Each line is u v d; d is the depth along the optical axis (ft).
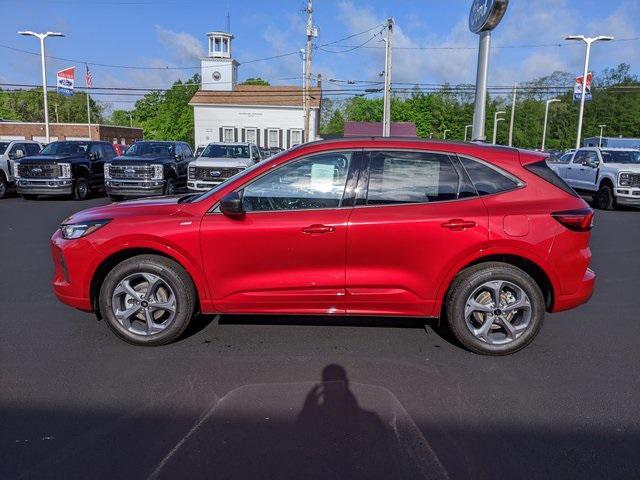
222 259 14.20
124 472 9.30
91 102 298.15
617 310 19.19
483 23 37.81
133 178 51.72
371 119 300.40
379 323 17.12
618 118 301.84
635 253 30.09
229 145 55.06
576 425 11.05
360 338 15.83
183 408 11.57
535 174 14.53
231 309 14.55
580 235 14.23
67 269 14.69
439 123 306.14
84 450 9.95
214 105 155.33
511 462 9.73
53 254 15.40
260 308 14.52
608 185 53.83
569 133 311.88
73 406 11.60
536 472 9.43
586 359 14.55
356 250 14.01
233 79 164.25
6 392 12.21
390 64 110.63
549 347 15.42
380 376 13.29
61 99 277.64
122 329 14.80
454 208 14.07
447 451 10.05
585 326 17.37
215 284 14.37
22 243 30.86
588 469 9.53
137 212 14.82
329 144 14.49
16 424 10.84
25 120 266.36
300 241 13.98
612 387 12.84
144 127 254.88
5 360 13.99
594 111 308.19
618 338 16.25
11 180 57.88
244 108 155.63
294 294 14.32
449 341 15.69
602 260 28.09
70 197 58.85
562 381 13.14
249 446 10.13
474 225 13.89
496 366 13.97
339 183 14.28
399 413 11.46
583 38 103.24
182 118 244.42
